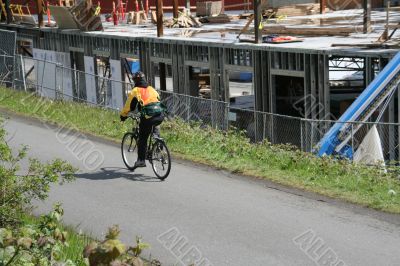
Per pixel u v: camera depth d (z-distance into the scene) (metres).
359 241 12.84
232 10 62.78
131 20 50.44
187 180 18.11
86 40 42.25
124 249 6.10
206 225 14.12
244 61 31.25
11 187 12.18
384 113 25.52
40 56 47.62
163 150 18.23
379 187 16.28
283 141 28.92
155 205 15.83
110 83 36.59
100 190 17.39
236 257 12.16
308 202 15.56
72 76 39.78
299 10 43.88
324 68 27.14
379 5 49.94
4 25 51.47
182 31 39.97
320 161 18.52
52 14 44.03
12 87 43.66
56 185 17.95
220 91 32.84
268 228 13.80
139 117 18.78
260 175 18.16
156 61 36.75
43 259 8.12
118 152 22.38
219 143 21.47
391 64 24.44
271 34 35.81
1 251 7.56
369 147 20.98
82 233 13.33
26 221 13.07
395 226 13.65
